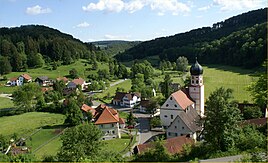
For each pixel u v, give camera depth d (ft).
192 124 226.99
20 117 331.57
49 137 253.44
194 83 286.87
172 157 112.57
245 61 583.99
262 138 112.88
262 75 96.63
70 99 350.23
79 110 288.71
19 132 272.10
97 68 648.38
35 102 395.75
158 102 348.79
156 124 270.46
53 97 404.77
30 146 229.86
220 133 110.32
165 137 239.09
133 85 457.27
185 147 116.16
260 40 563.48
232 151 107.04
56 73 618.85
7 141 238.27
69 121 287.69
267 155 88.02
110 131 244.63
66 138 114.93
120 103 393.70
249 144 108.99
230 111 110.93
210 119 111.14
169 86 399.24
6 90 516.73
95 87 485.56
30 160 109.19
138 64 593.83
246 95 375.86
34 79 579.48
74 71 594.65
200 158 105.81
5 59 610.24
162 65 649.20
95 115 290.97
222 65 638.12
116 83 554.87
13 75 601.21
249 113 235.20
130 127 276.21
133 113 345.72
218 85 448.65
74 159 107.76
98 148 117.29
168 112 272.31
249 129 122.62
